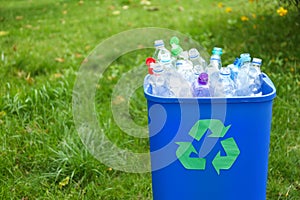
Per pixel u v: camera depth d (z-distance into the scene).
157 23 5.73
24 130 3.19
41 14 6.80
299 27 4.48
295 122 3.24
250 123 2.14
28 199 2.70
